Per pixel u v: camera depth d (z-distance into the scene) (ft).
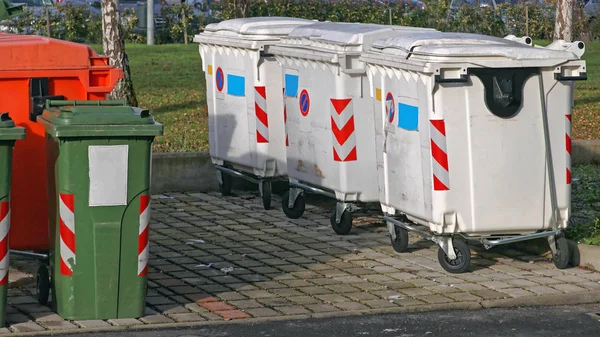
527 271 28.71
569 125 28.37
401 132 29.12
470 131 27.68
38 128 28.17
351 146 31.60
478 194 27.91
